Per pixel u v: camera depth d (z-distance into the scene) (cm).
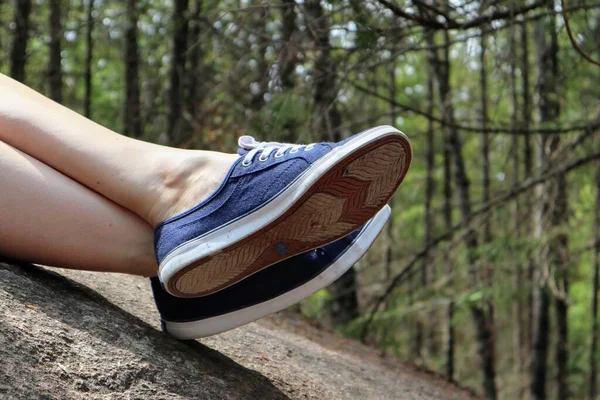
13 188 130
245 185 126
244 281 140
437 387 284
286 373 167
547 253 379
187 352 143
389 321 435
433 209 708
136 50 548
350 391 181
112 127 722
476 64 578
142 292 178
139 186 133
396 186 129
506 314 930
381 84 425
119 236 137
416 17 247
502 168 404
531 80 604
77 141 136
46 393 110
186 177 133
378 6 249
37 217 132
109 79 809
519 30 419
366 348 321
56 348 120
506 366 920
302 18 307
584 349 836
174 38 506
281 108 288
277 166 124
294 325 299
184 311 141
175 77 505
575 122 357
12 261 142
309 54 296
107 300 154
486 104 555
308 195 122
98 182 136
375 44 257
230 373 146
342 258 140
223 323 141
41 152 135
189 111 494
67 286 148
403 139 119
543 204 390
